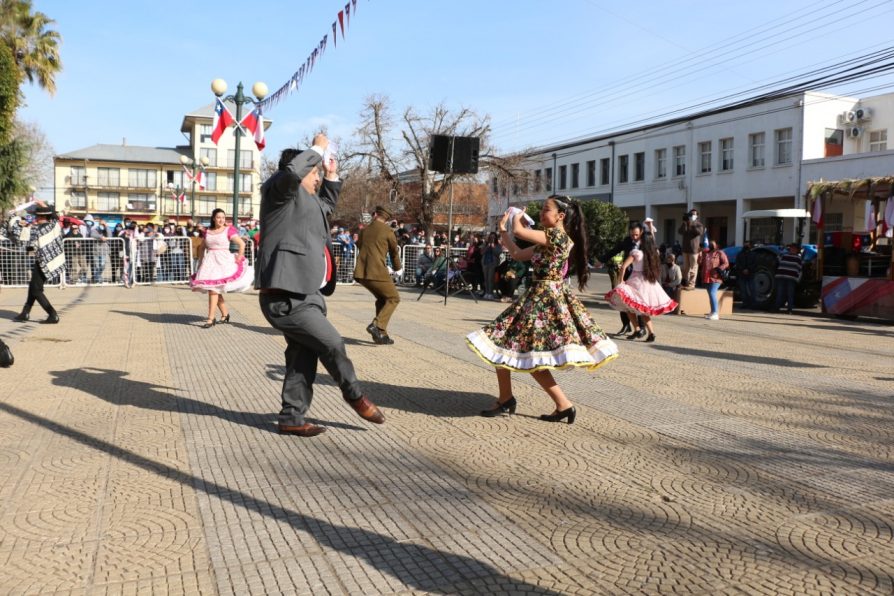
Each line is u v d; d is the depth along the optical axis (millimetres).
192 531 3279
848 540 3219
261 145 17453
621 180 44312
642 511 3549
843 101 33188
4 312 12305
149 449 4508
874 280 14094
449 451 4520
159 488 3824
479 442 4719
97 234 19906
